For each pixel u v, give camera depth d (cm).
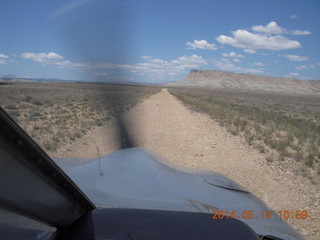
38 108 2406
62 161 350
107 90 7550
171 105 3612
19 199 127
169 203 234
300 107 6825
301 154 1098
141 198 234
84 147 1030
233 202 282
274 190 707
